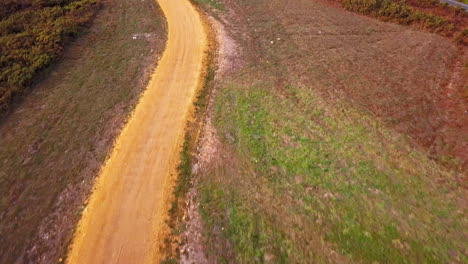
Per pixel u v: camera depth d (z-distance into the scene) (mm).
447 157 16969
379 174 15656
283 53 25766
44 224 13781
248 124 18578
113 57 24672
